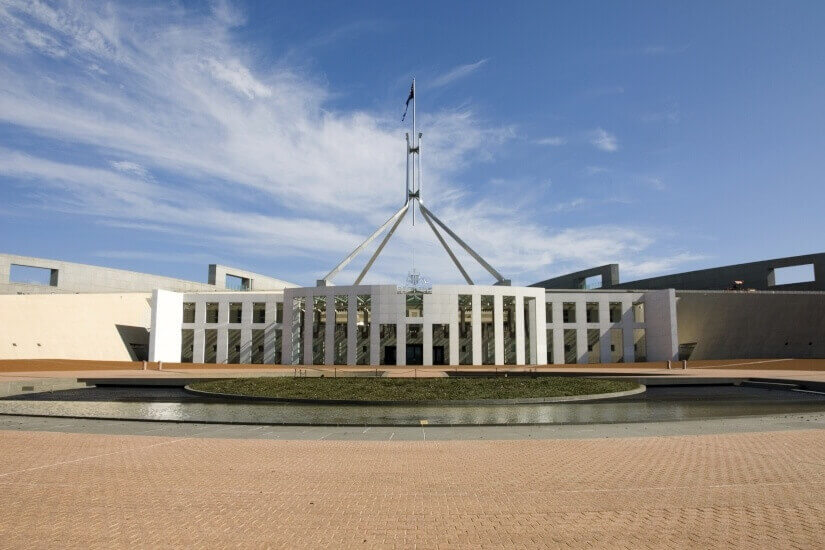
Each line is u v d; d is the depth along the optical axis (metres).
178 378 26.73
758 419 14.12
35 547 5.29
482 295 51.38
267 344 54.84
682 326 58.84
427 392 20.38
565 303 59.16
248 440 11.13
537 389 21.33
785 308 49.56
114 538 5.54
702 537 5.57
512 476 8.11
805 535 5.60
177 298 55.50
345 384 22.91
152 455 9.58
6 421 13.94
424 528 5.87
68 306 48.72
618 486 7.53
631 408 17.53
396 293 50.66
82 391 24.25
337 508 6.57
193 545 5.36
